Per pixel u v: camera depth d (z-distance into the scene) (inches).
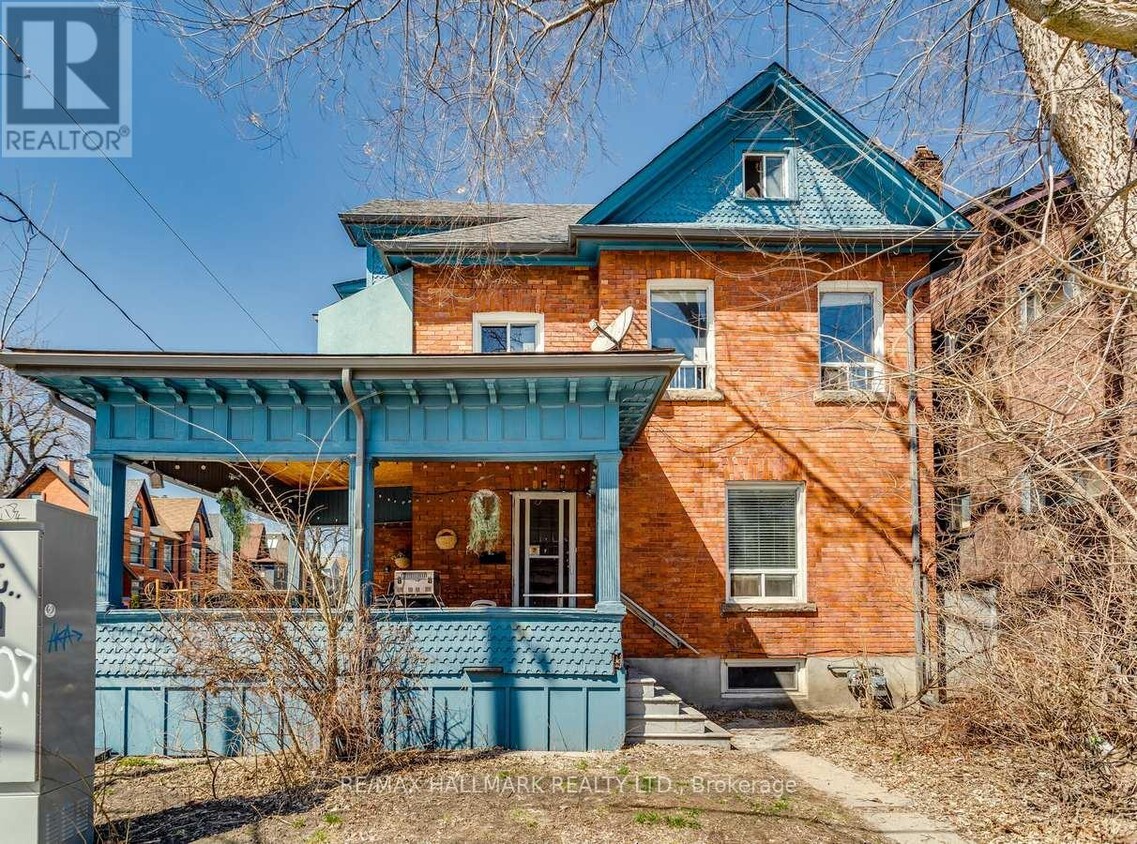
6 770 201.5
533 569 482.3
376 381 348.8
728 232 469.7
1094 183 280.8
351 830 241.1
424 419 366.0
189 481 460.4
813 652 457.1
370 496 361.7
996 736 334.6
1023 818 256.1
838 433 474.6
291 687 307.1
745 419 473.7
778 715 432.1
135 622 338.6
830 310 492.7
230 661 304.3
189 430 358.0
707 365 483.2
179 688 333.7
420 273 502.0
